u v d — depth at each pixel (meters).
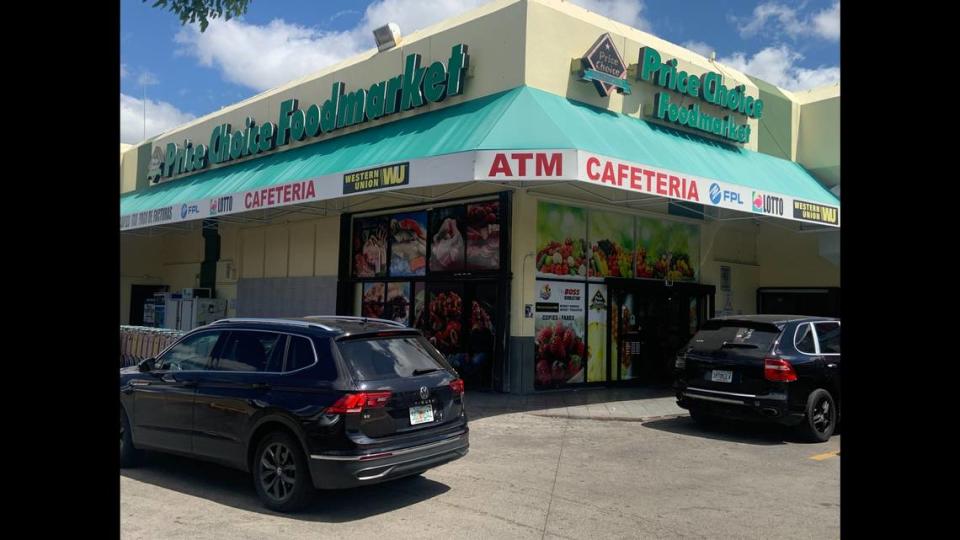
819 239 18.39
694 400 10.09
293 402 6.14
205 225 22.58
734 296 18.72
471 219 14.48
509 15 13.39
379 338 6.70
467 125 12.55
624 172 11.40
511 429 10.27
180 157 22.41
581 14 14.61
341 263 17.80
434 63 14.42
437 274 15.20
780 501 6.70
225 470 7.66
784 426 10.78
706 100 15.96
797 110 19.27
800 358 9.52
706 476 7.65
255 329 6.90
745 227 19.38
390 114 15.39
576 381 14.44
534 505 6.47
